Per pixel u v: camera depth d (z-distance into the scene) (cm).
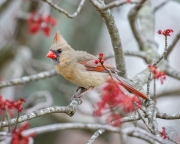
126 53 1022
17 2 1402
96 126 944
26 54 1256
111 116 722
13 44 1243
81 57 898
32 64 1255
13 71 1242
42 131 929
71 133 1560
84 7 1431
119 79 833
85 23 1438
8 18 1427
